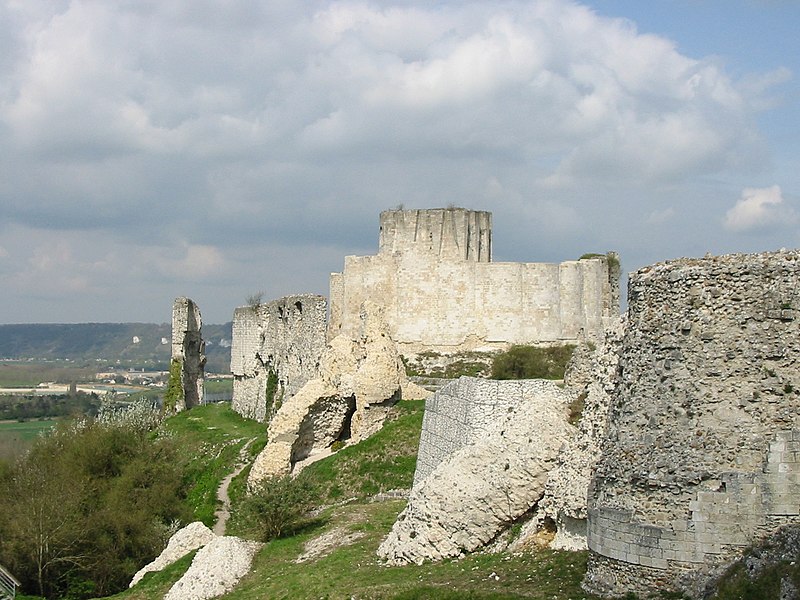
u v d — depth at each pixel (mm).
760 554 19688
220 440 70250
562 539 26875
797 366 20484
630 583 21266
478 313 72438
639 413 21922
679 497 20766
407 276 73250
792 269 20828
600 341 27516
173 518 54812
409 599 26141
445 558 30734
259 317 84562
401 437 50000
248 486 54562
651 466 21281
